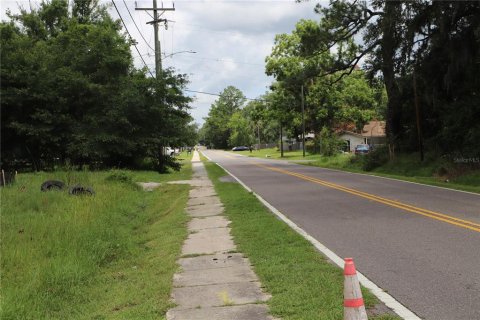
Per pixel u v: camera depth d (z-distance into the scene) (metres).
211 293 6.10
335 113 66.56
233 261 7.76
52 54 33.88
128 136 31.77
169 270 7.44
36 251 8.64
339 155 45.38
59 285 6.84
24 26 46.09
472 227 9.91
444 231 9.59
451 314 5.10
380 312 5.15
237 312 5.35
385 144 34.28
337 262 7.31
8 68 30.06
